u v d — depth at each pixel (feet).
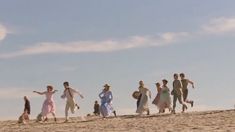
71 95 108.78
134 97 117.60
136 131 75.10
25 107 113.50
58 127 90.94
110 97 117.50
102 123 94.12
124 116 115.96
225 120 85.05
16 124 107.24
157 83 119.55
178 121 88.28
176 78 114.52
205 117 93.20
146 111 116.37
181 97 114.01
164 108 117.19
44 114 112.06
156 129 76.38
